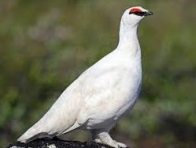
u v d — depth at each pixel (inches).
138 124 654.5
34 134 378.6
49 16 839.1
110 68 383.6
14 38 794.2
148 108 666.8
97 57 695.7
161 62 735.1
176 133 667.4
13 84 688.4
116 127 649.0
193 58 753.6
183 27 813.2
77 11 845.8
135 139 649.0
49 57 737.0
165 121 671.1
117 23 810.8
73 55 728.3
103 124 383.6
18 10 853.8
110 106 378.6
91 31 795.4
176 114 677.9
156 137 658.2
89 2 851.4
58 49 753.6
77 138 603.2
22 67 706.2
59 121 378.6
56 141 386.3
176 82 717.9
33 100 668.1
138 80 385.7
